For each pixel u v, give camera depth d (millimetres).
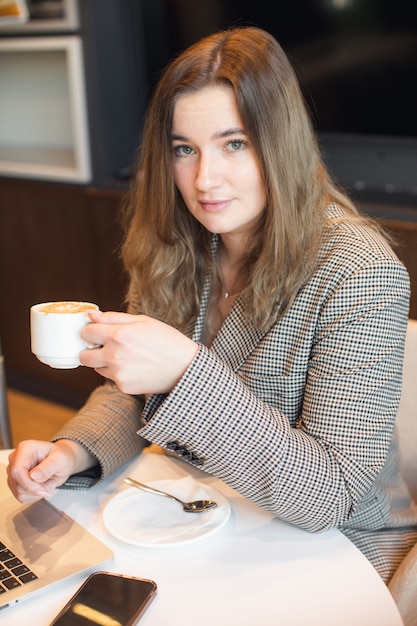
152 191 1233
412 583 1055
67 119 3176
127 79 2818
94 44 2678
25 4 2748
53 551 972
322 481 1012
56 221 2936
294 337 1143
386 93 2420
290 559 969
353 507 1053
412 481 1366
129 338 937
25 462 1123
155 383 971
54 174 2883
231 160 1108
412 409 1336
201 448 998
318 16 2457
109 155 2812
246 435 988
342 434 1053
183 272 1319
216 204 1128
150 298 1348
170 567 954
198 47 1118
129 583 900
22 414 3113
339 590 909
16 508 1093
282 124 1102
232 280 1302
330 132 2580
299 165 1139
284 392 1153
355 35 2410
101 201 2754
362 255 1107
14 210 3062
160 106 1133
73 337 951
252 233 1226
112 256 2791
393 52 2359
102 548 976
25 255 3096
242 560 967
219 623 852
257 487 1016
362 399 1059
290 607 879
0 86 3330
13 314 3234
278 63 1112
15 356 3305
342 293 1090
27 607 879
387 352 1079
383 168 2551
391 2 2311
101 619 836
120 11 2742
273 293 1146
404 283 1112
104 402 1333
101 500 1131
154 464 1248
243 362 1188
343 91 2502
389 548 1185
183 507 1072
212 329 1321
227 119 1077
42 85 3189
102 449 1196
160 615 864
